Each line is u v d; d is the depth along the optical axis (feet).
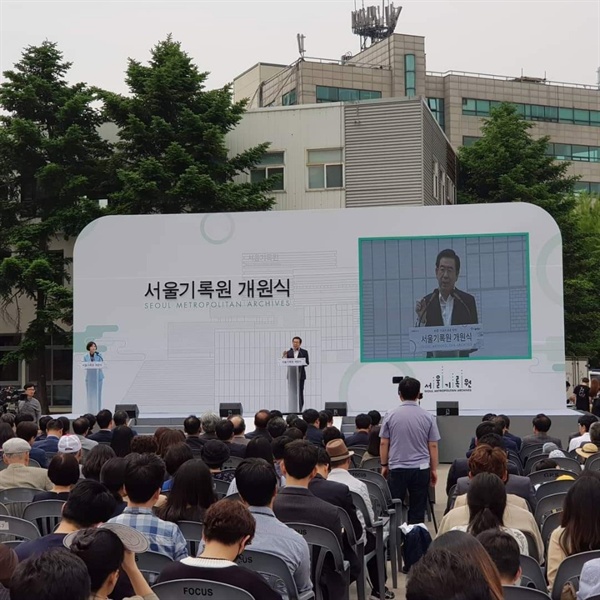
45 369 92.48
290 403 55.62
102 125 95.14
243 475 14.15
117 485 16.74
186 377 57.62
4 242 89.66
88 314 58.23
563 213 117.39
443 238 56.24
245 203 84.64
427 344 55.98
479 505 14.76
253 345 57.26
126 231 58.34
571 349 111.65
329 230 56.95
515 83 231.91
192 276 57.82
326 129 89.56
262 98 157.99
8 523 17.01
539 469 25.02
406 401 26.89
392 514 24.02
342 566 16.58
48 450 31.58
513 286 55.52
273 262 57.31
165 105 88.94
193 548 16.15
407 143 87.45
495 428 27.76
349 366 56.44
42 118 91.35
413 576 7.04
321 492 18.43
